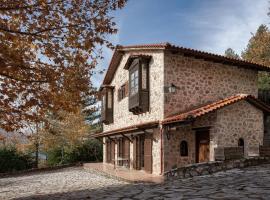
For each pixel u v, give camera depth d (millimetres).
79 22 9141
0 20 8758
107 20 9336
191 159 17656
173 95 18219
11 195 14180
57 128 31906
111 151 27594
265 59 36188
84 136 33969
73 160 33844
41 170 28531
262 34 39375
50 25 9047
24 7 8539
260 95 24531
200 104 18859
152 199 8266
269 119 21078
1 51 8836
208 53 18484
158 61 18688
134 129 19453
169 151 17516
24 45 9352
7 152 29875
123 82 24188
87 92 10406
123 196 9320
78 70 9852
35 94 9781
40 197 12328
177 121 16094
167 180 14422
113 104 27156
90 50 9641
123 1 9258
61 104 10188
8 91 9664
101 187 14281
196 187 9656
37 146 31828
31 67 9523
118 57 24719
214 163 13164
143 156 20500
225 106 16375
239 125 16891
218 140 16094
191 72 18828
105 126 29625
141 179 15578
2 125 9977
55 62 9477
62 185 16719
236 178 10742
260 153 14797
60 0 8898
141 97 19344
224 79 19797
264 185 8844
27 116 10070
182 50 17828
